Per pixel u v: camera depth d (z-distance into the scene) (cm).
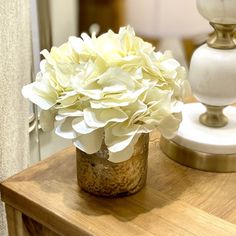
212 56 71
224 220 63
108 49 61
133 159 65
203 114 81
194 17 139
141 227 61
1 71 73
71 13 123
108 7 152
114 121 57
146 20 146
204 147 74
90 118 58
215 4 68
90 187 67
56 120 61
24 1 79
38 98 61
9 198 69
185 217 64
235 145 73
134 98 57
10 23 73
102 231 60
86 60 62
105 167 64
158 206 66
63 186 69
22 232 71
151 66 60
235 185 71
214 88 73
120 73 58
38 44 106
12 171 80
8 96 76
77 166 68
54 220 64
